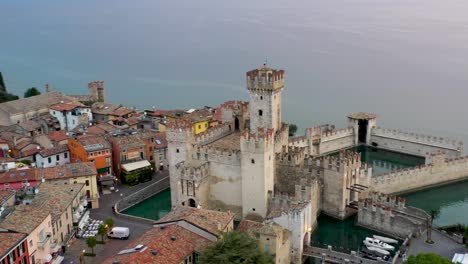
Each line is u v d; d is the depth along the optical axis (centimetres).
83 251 10419
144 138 15850
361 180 13575
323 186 12875
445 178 15500
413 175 14912
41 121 19150
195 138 13350
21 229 9325
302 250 10425
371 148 18975
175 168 13350
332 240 11856
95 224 12150
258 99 13425
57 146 15975
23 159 15325
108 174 15150
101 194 14200
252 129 13750
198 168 12669
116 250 10819
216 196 13175
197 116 18625
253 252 8619
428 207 14088
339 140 18662
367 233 12175
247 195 12412
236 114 14750
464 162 15675
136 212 13638
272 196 12375
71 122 19375
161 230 9700
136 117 19712
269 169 12312
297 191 11944
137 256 8519
